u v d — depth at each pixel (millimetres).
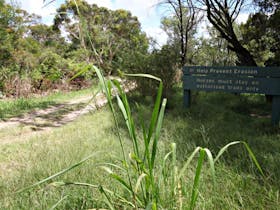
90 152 3174
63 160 2893
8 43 12781
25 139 4488
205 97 8555
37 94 13422
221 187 2053
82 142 3746
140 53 7988
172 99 7688
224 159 2625
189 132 4082
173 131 4125
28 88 12773
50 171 2557
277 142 3506
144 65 7711
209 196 1892
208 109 6348
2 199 2115
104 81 1261
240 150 2969
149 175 1306
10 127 5750
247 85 5605
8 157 3383
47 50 18844
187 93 6785
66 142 3846
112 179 2178
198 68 6449
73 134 4438
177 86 9367
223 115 5734
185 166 1260
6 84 12312
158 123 1278
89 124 5359
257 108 7297
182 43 16703
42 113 7891
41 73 14219
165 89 7539
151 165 1296
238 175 2164
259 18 9805
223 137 3707
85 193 1918
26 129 5504
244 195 1920
